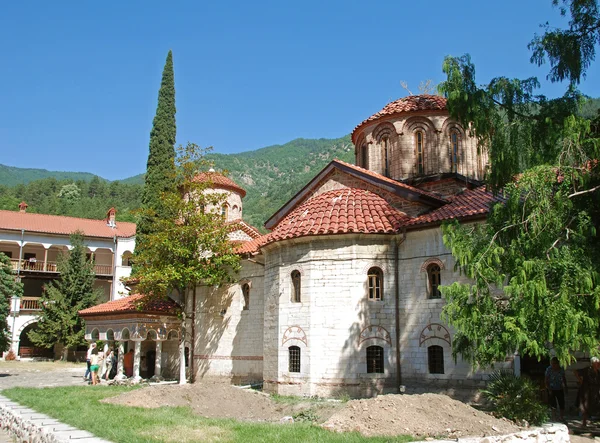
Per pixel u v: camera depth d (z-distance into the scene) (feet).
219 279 89.76
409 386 67.72
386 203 78.02
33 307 169.89
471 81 54.13
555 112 51.03
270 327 77.05
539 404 48.26
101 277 186.60
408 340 68.95
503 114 53.36
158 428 43.96
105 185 496.64
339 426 44.78
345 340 69.92
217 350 93.91
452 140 89.35
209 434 42.34
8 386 87.40
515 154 51.06
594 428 50.31
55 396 65.05
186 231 87.97
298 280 74.74
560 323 38.22
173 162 96.94
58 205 377.71
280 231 77.46
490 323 43.68
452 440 39.11
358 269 71.31
